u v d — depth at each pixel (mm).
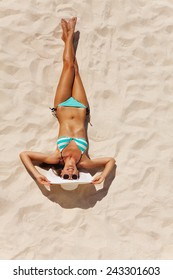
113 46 5242
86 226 4457
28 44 5043
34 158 4516
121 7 5406
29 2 5195
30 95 4848
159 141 4930
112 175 4691
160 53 5332
